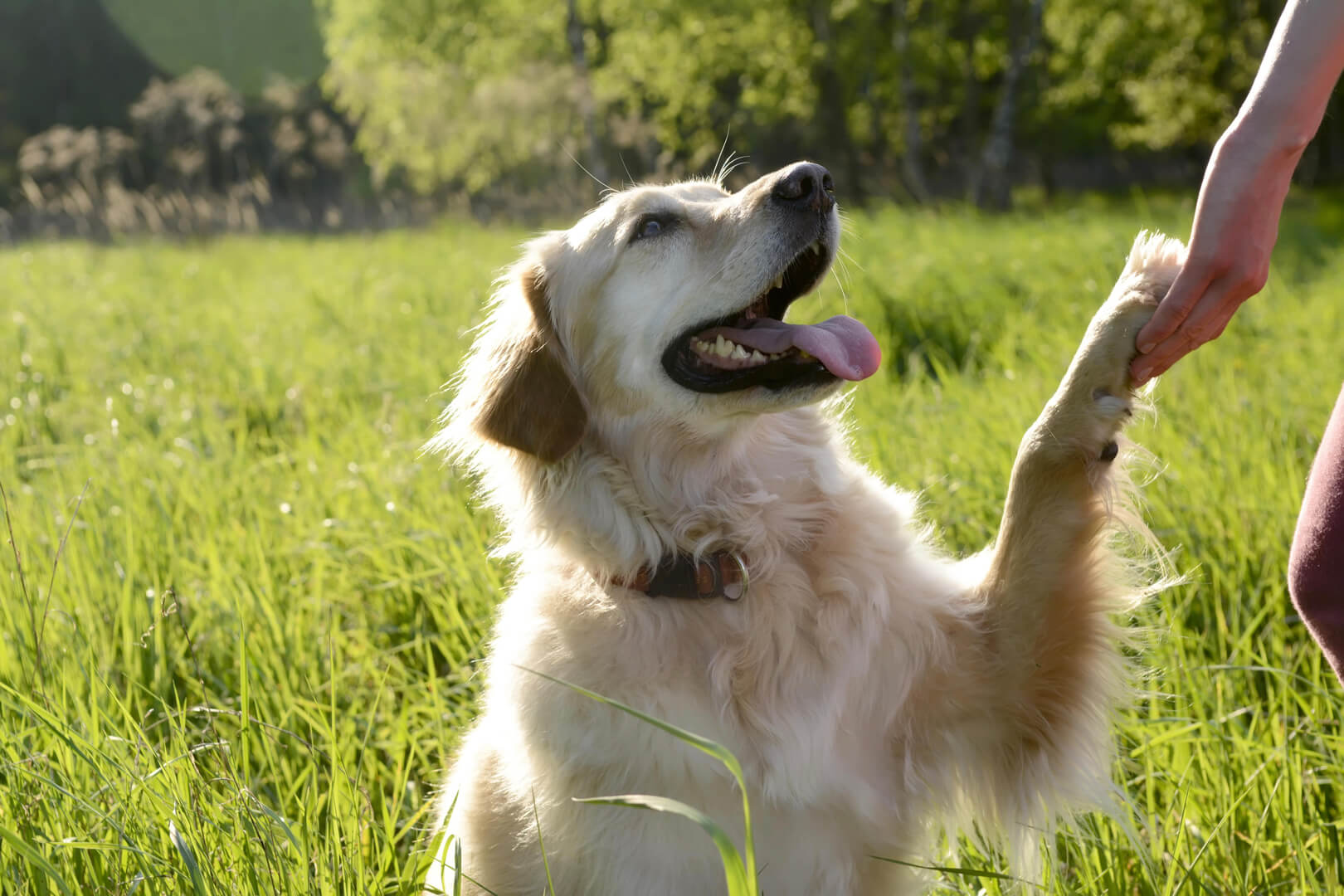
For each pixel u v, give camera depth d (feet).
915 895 8.13
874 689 7.77
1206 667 8.99
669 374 8.44
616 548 8.18
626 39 97.04
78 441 19.84
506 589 11.56
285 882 6.91
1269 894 7.54
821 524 8.23
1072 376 7.31
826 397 8.14
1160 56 92.89
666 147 100.99
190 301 38.78
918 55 97.09
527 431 8.45
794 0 98.43
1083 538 7.48
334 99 130.93
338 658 11.02
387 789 9.94
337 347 26.73
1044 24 97.25
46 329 30.40
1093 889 7.67
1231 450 13.78
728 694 7.57
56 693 9.50
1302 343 20.68
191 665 11.04
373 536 13.58
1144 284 7.18
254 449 18.98
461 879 8.25
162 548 13.17
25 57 177.27
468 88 93.35
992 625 7.74
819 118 108.06
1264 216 6.13
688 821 7.37
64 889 6.38
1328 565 5.54
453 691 10.61
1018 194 114.01
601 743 7.41
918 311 25.58
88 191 84.74
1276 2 91.35
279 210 82.48
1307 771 8.43
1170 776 8.48
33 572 12.01
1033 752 7.73
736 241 8.41
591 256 8.89
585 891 7.75
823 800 7.54
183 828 7.39
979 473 13.75
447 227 67.15
